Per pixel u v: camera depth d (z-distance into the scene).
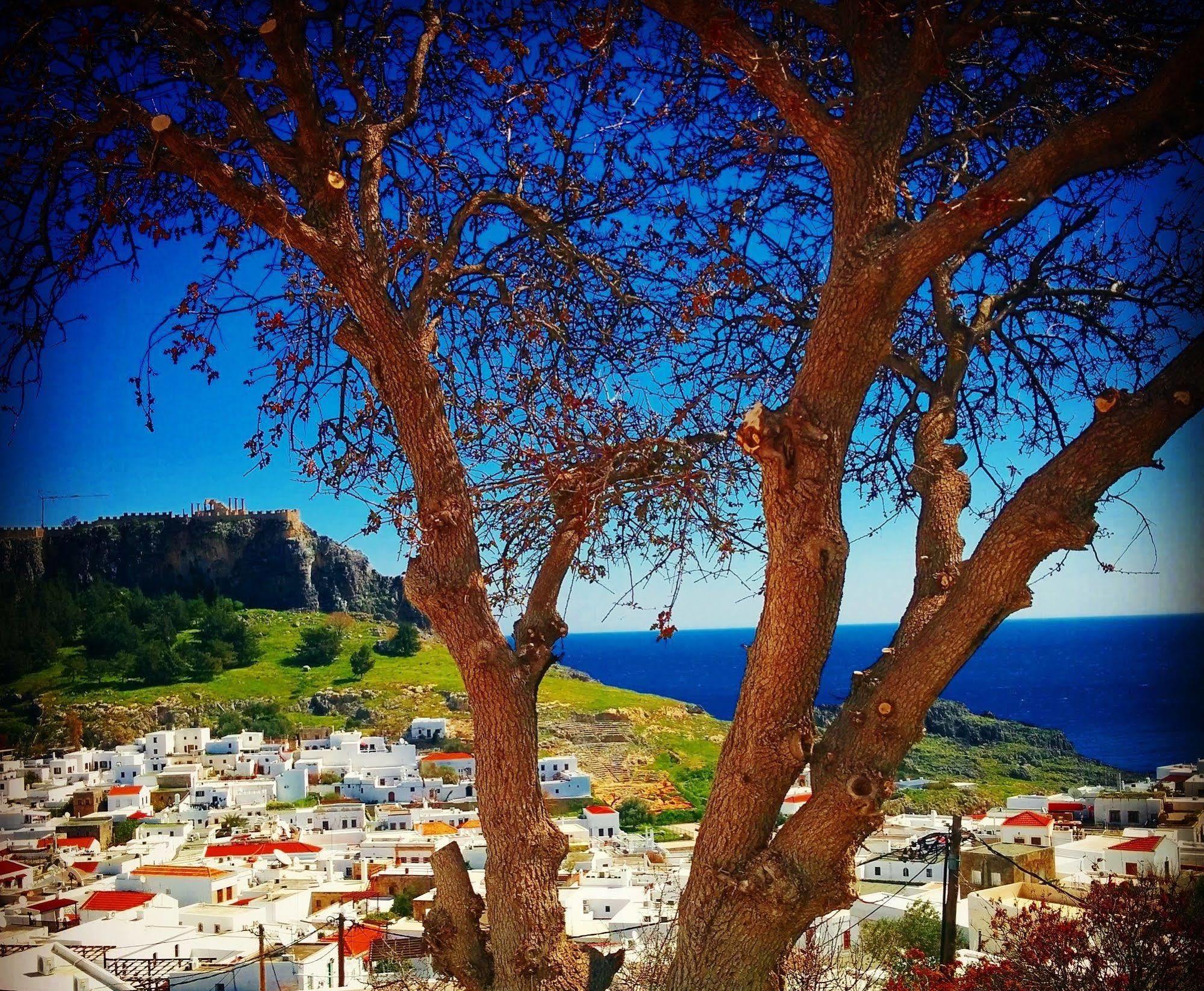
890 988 7.98
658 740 94.00
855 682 4.00
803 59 5.21
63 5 4.60
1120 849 23.39
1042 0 4.95
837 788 3.77
